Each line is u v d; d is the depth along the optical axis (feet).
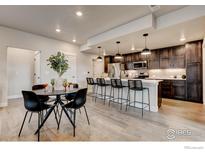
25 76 19.66
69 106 8.14
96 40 16.29
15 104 14.58
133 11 10.09
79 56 21.93
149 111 12.10
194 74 15.57
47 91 8.80
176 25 10.23
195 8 8.91
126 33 12.36
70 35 16.33
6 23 12.74
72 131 7.94
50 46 17.66
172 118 10.16
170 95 17.92
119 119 10.00
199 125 8.77
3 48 13.58
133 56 23.89
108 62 26.66
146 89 12.69
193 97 15.66
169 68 18.86
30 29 14.33
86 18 11.39
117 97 15.69
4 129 8.11
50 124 9.05
